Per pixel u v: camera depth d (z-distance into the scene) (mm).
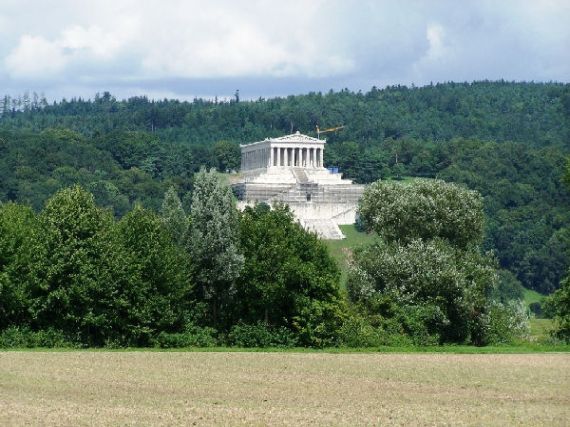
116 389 190125
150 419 160875
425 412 171625
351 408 174500
